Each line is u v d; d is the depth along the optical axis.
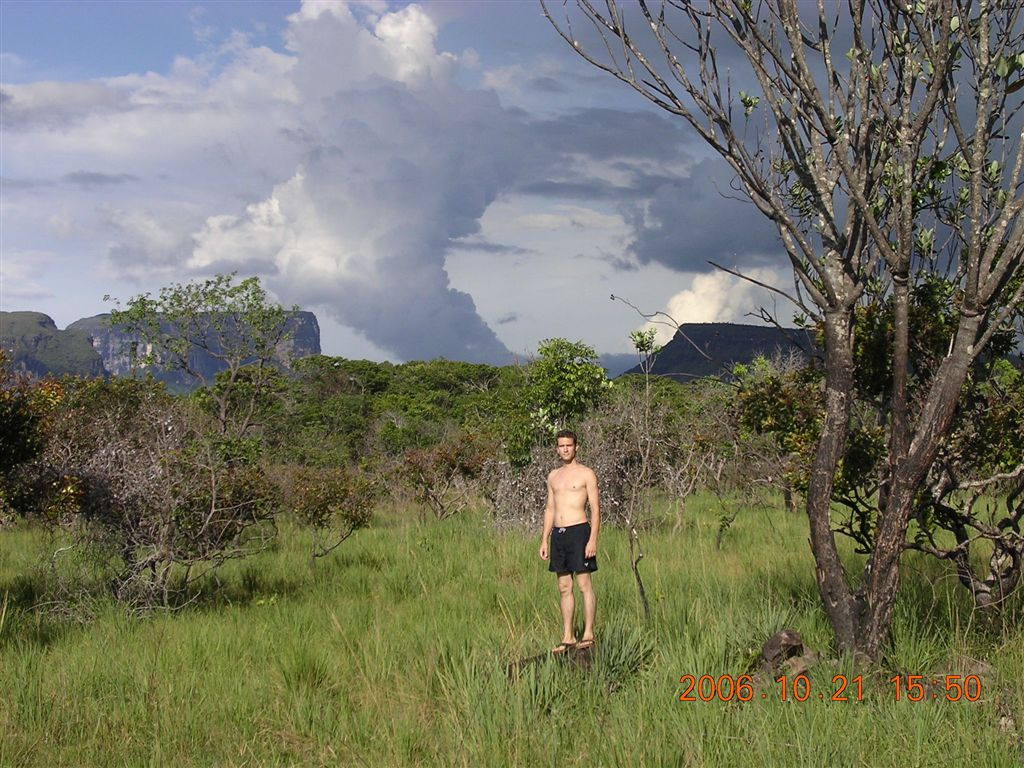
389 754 6.12
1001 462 7.93
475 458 21.75
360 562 14.60
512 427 19.05
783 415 8.59
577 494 8.17
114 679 7.91
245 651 8.87
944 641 7.57
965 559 8.09
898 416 7.11
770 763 5.46
